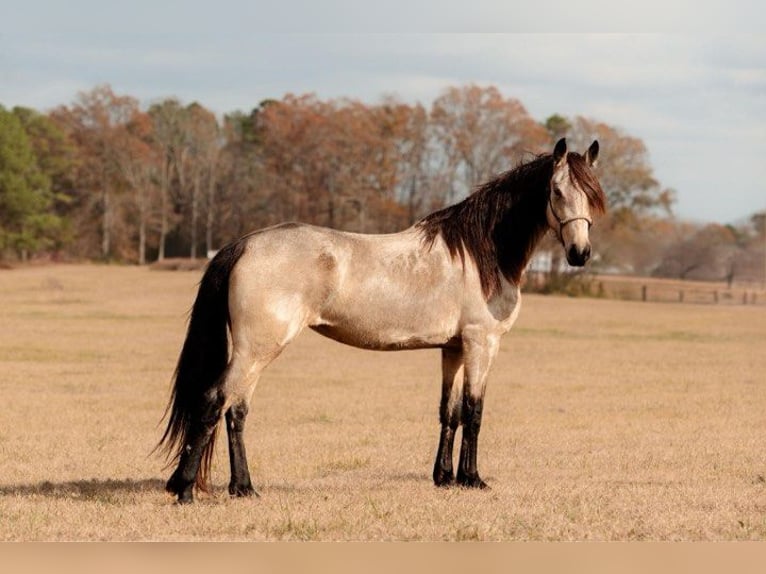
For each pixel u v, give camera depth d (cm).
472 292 1054
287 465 1283
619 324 4725
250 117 12194
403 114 9306
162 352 3028
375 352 3266
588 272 7756
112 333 3638
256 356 985
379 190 9506
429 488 1100
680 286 7919
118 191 10919
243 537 862
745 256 8706
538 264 7450
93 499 1013
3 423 1634
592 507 986
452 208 1080
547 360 3019
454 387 1103
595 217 1072
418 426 1673
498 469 1285
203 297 1005
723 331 4450
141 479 1178
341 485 1145
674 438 1571
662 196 8762
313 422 1719
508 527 899
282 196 9912
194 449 975
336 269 1008
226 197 10606
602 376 2581
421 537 870
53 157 10656
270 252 995
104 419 1706
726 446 1485
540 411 1897
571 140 8900
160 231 10862
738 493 1098
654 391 2253
